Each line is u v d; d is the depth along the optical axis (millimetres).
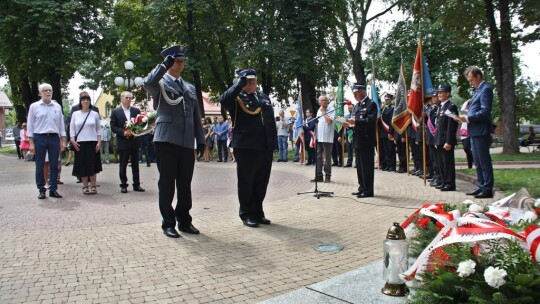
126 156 9547
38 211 7402
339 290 3531
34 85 25797
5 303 3557
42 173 8797
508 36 18844
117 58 28266
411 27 25859
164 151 5656
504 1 18453
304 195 8961
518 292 2488
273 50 22688
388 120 12961
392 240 3418
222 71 28516
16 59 21094
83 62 21688
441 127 9055
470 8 19328
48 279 4109
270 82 26438
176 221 6051
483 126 8039
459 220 3045
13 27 20125
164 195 5703
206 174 13508
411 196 8578
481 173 8305
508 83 19141
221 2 24734
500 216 3350
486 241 2812
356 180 11336
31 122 8742
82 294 3740
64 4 19703
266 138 6246
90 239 5527
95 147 9297
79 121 9133
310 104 25828
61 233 5832
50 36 19672
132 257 4777
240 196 6352
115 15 27250
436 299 2760
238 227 6191
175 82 5840
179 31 24859
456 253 2838
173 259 4703
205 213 7195
